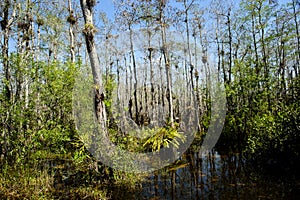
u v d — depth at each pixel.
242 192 5.53
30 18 10.12
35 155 6.16
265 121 7.46
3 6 7.82
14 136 6.25
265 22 10.66
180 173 7.18
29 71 6.41
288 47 12.64
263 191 5.51
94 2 5.92
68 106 6.91
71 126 6.89
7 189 4.94
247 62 9.30
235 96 9.52
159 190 5.84
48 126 6.61
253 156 7.59
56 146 6.74
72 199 5.08
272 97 9.23
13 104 6.12
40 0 10.14
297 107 6.64
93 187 5.60
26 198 4.80
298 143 6.24
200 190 5.79
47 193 5.14
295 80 8.09
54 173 6.33
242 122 9.16
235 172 7.03
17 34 9.16
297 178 6.04
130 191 5.67
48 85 6.61
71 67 6.71
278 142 6.66
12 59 6.38
